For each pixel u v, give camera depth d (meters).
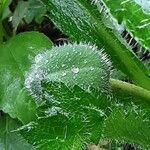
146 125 0.20
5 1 0.26
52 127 0.19
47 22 0.32
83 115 0.19
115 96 0.20
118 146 0.24
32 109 0.22
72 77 0.18
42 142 0.19
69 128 0.19
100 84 0.18
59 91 0.18
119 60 0.21
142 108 0.20
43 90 0.18
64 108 0.18
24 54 0.24
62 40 0.31
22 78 0.23
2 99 0.23
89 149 0.26
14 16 0.30
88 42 0.21
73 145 0.19
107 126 0.20
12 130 0.24
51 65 0.18
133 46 0.22
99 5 0.20
